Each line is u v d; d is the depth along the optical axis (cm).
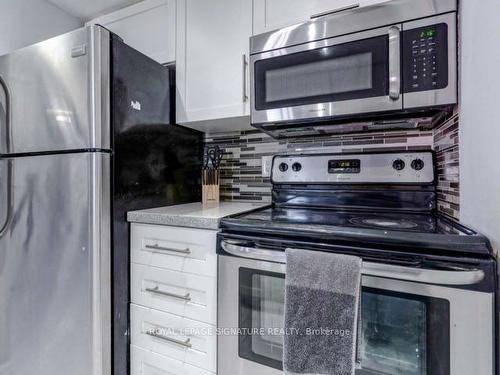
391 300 72
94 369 106
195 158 171
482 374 62
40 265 116
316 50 108
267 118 118
